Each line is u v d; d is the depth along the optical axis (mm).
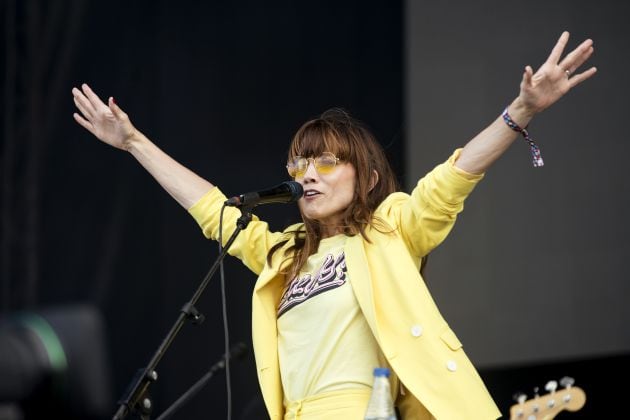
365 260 4586
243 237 5180
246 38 10141
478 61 8758
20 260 9875
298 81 9938
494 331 8469
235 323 10062
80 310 2199
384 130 9430
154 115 10250
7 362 2033
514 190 8484
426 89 8961
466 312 8492
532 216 8438
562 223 8367
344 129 4926
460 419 4301
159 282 10258
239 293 10102
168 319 10211
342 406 4477
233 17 10172
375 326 4418
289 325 4746
